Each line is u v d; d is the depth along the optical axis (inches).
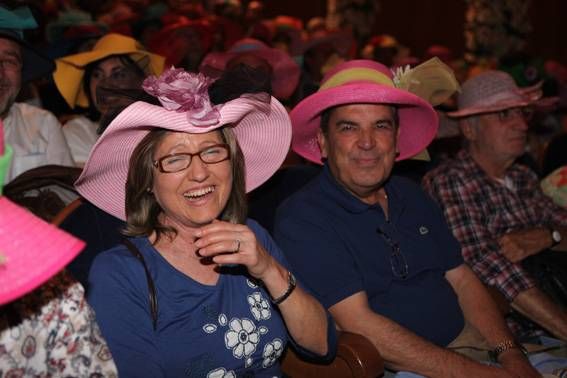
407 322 98.5
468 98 128.0
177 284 75.4
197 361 75.2
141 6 264.8
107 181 81.4
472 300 105.7
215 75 85.4
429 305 100.2
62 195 92.9
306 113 100.8
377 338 91.5
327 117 101.2
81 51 161.8
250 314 78.3
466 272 107.7
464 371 90.7
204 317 75.8
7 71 121.6
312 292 94.7
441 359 90.7
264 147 89.2
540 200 132.1
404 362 91.0
